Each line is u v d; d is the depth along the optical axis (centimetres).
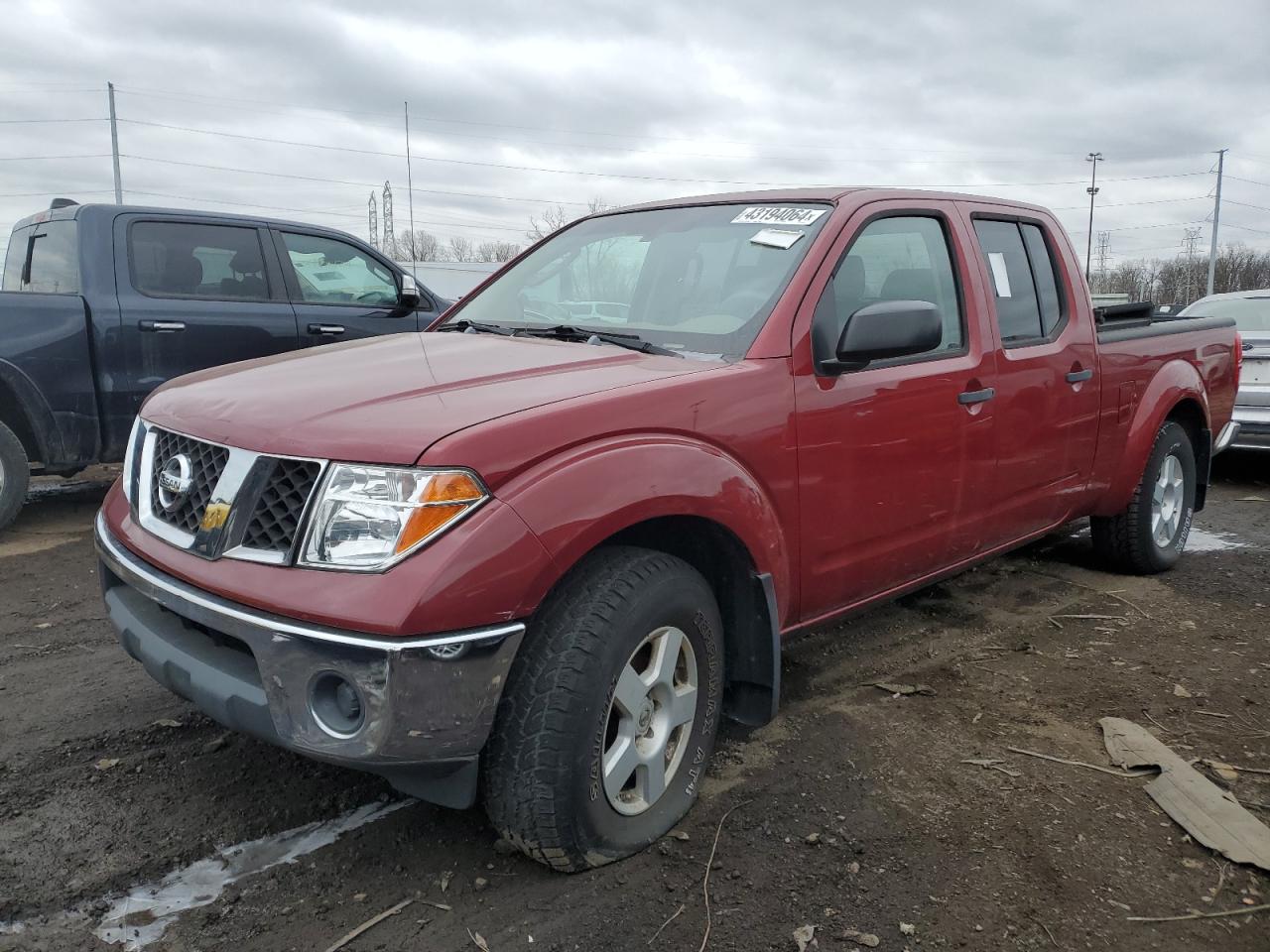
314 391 253
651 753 253
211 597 223
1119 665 392
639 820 254
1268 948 225
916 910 234
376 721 204
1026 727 335
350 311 691
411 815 273
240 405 249
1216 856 259
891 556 334
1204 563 550
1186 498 530
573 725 226
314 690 209
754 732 327
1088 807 282
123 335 583
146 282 599
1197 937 228
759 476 277
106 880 241
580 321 347
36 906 230
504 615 213
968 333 363
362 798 281
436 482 209
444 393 247
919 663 392
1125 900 240
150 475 261
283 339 652
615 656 233
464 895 238
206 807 275
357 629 203
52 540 572
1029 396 388
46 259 630
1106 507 471
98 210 593
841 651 405
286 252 665
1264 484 816
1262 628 439
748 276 315
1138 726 334
